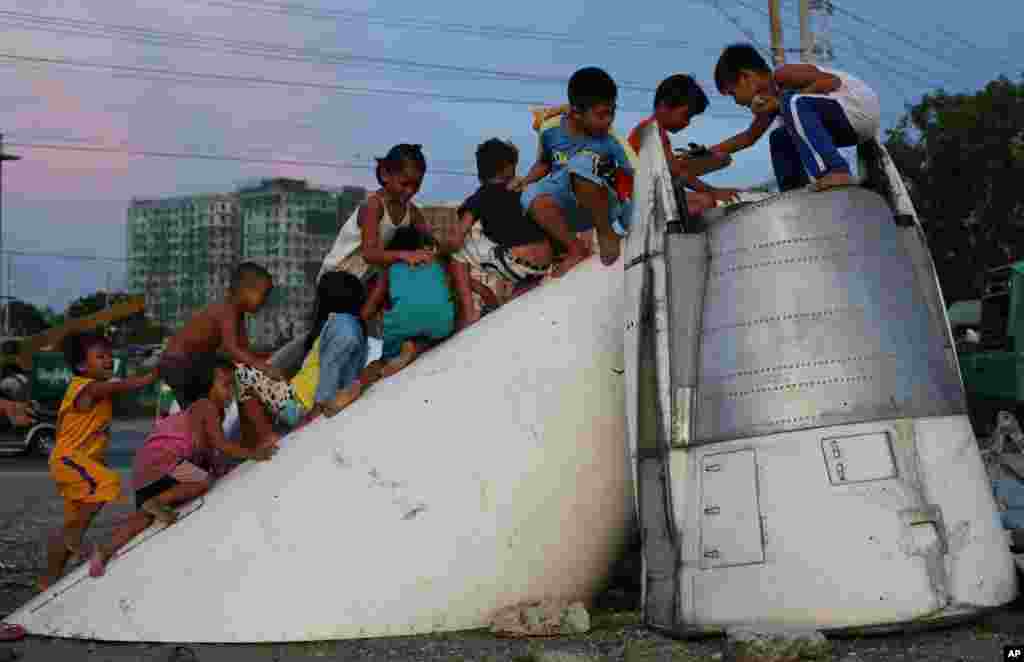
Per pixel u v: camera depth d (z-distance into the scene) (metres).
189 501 5.06
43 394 22.86
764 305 4.44
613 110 5.46
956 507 4.21
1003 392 16.19
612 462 5.02
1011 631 4.06
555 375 5.01
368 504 4.72
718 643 4.18
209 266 111.06
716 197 6.14
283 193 107.25
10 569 6.95
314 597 4.60
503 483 4.80
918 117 32.03
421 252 5.50
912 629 4.00
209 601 4.64
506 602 4.80
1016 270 16.06
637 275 4.80
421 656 4.26
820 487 4.12
